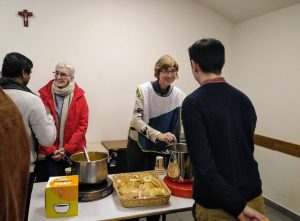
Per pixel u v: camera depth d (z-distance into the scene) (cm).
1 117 54
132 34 324
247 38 343
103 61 316
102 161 141
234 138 106
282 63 290
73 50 303
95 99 318
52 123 174
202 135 101
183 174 147
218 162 104
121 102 329
